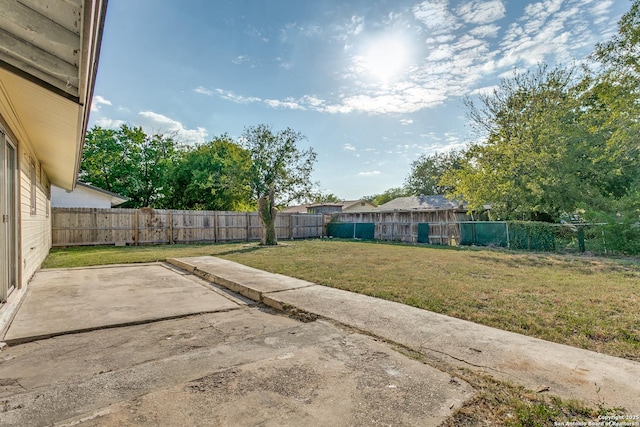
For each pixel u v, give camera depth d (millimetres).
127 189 20891
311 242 15062
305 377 2178
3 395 2037
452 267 7129
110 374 2256
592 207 11250
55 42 1820
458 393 1984
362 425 1672
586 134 11766
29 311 3938
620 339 2918
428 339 2889
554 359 2471
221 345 2842
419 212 16078
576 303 4082
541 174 11945
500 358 2490
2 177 3961
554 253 9852
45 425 1650
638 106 10922
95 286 5418
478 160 14008
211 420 1695
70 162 6910
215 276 5922
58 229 12000
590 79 12406
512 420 1727
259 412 1771
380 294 4598
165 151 22969
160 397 1916
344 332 3104
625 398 1912
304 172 22672
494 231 12242
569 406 1837
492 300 4262
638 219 9102
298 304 4070
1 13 1608
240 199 22562
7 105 3791
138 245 13289
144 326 3492
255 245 13188
